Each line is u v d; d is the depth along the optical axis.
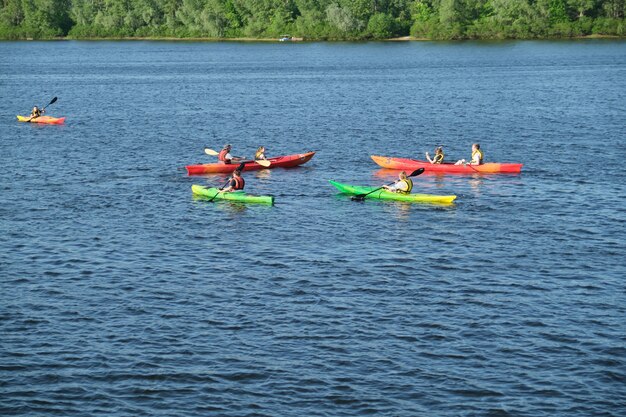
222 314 27.61
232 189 43.22
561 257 33.53
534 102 89.31
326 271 31.84
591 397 22.17
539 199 43.12
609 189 45.19
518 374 23.41
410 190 43.16
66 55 185.62
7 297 29.12
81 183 47.25
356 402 21.98
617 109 81.06
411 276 31.31
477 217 39.62
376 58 167.62
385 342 25.41
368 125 72.50
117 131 69.19
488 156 56.53
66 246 35.06
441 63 152.38
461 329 26.34
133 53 191.25
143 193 44.72
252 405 21.83
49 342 25.44
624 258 33.41
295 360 24.23
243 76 129.50
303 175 49.59
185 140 64.44
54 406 21.81
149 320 27.12
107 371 23.61
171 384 22.89
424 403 21.92
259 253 34.12
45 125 73.19
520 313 27.64
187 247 35.00
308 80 121.50
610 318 27.20
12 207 41.56
